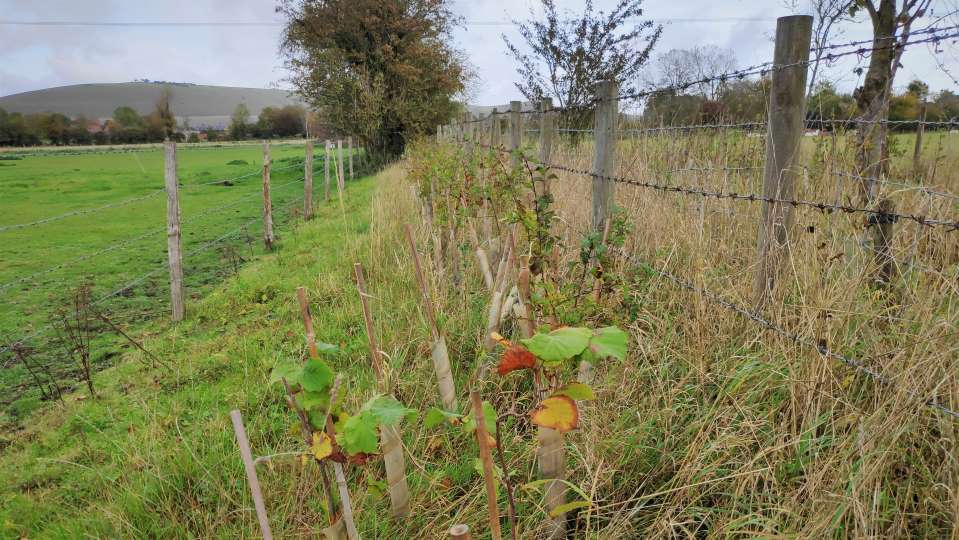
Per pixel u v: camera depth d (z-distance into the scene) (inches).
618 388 115.3
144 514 106.7
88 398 163.8
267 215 370.3
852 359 96.4
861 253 103.3
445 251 212.8
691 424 104.0
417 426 118.3
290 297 238.7
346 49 983.6
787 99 115.3
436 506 102.0
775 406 102.1
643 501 97.5
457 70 1047.0
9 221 571.5
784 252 116.3
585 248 122.0
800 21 112.6
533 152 224.7
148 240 446.0
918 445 85.9
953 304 90.7
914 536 78.8
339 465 73.7
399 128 1017.5
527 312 103.2
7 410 163.5
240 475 113.1
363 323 185.8
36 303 274.5
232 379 165.8
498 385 126.5
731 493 92.0
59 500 117.7
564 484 89.4
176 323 232.2
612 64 548.1
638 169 214.2
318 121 1051.3
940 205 113.3
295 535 97.1
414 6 994.7
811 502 82.0
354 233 345.7
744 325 122.4
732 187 177.2
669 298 145.5
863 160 128.7
